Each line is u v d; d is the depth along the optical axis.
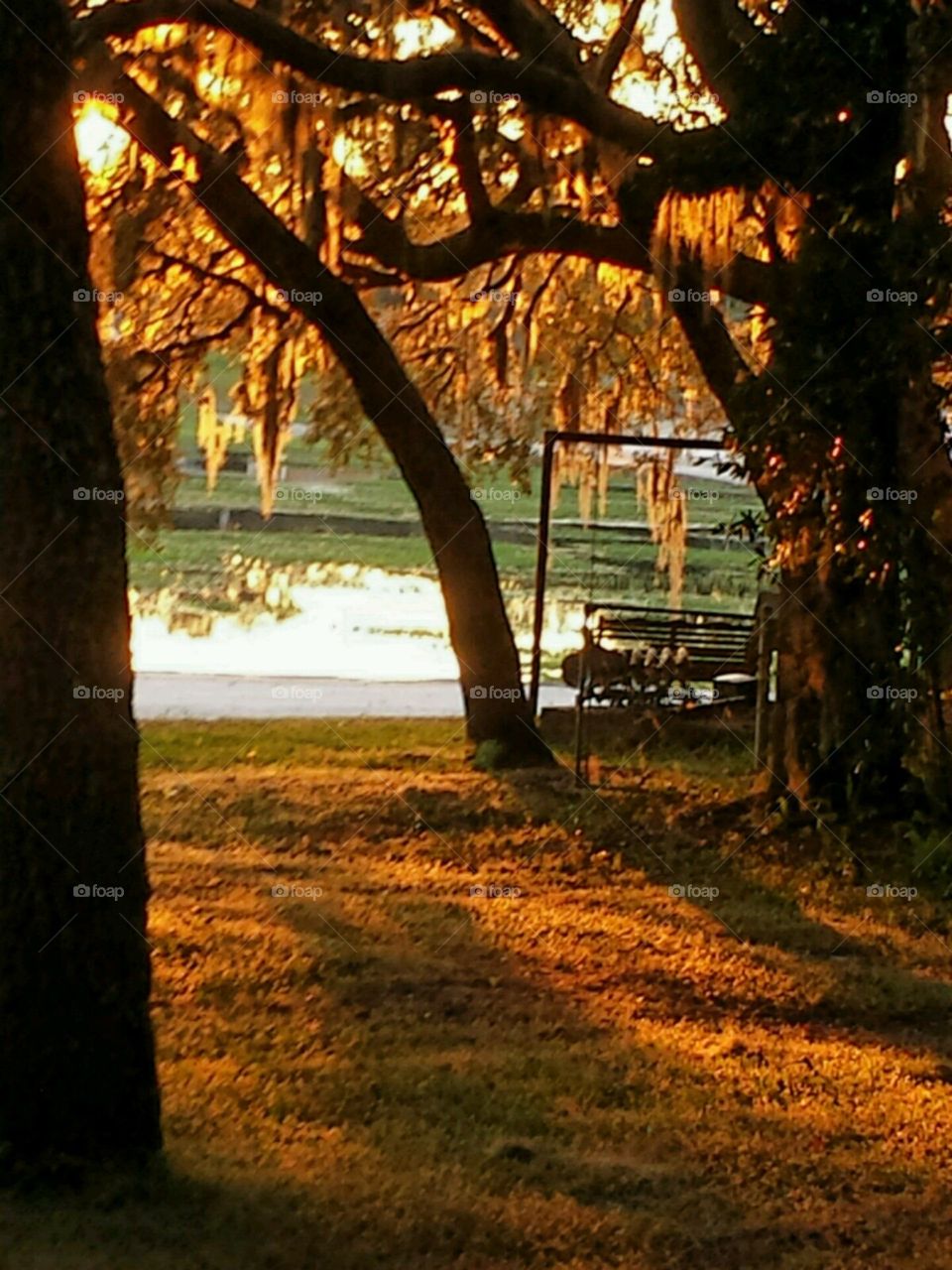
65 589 6.14
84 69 13.21
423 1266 5.68
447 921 10.97
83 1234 5.68
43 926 6.16
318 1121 7.25
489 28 16.02
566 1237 5.97
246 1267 5.54
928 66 12.41
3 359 6.11
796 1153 7.05
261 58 13.53
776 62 12.58
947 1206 6.51
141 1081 6.41
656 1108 7.55
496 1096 7.61
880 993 9.76
